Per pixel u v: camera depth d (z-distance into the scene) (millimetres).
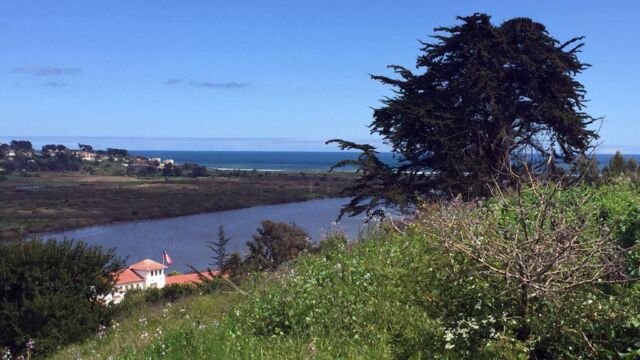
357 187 21656
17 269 16547
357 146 21484
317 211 111625
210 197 149500
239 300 9484
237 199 145875
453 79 21859
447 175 19766
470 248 5004
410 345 5473
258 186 173500
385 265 7719
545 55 20828
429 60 22547
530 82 20875
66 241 18266
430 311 5559
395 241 8945
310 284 7492
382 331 6004
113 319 17000
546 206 5000
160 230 101125
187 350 6438
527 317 4797
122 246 81062
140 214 125375
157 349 6809
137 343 7840
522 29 21438
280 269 10711
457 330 4930
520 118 21141
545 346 4805
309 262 9734
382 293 6824
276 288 8125
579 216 5262
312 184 177375
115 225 112875
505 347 4637
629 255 5504
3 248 17016
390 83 23062
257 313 7133
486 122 21000
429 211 9484
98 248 18469
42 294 16734
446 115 20219
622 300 4836
